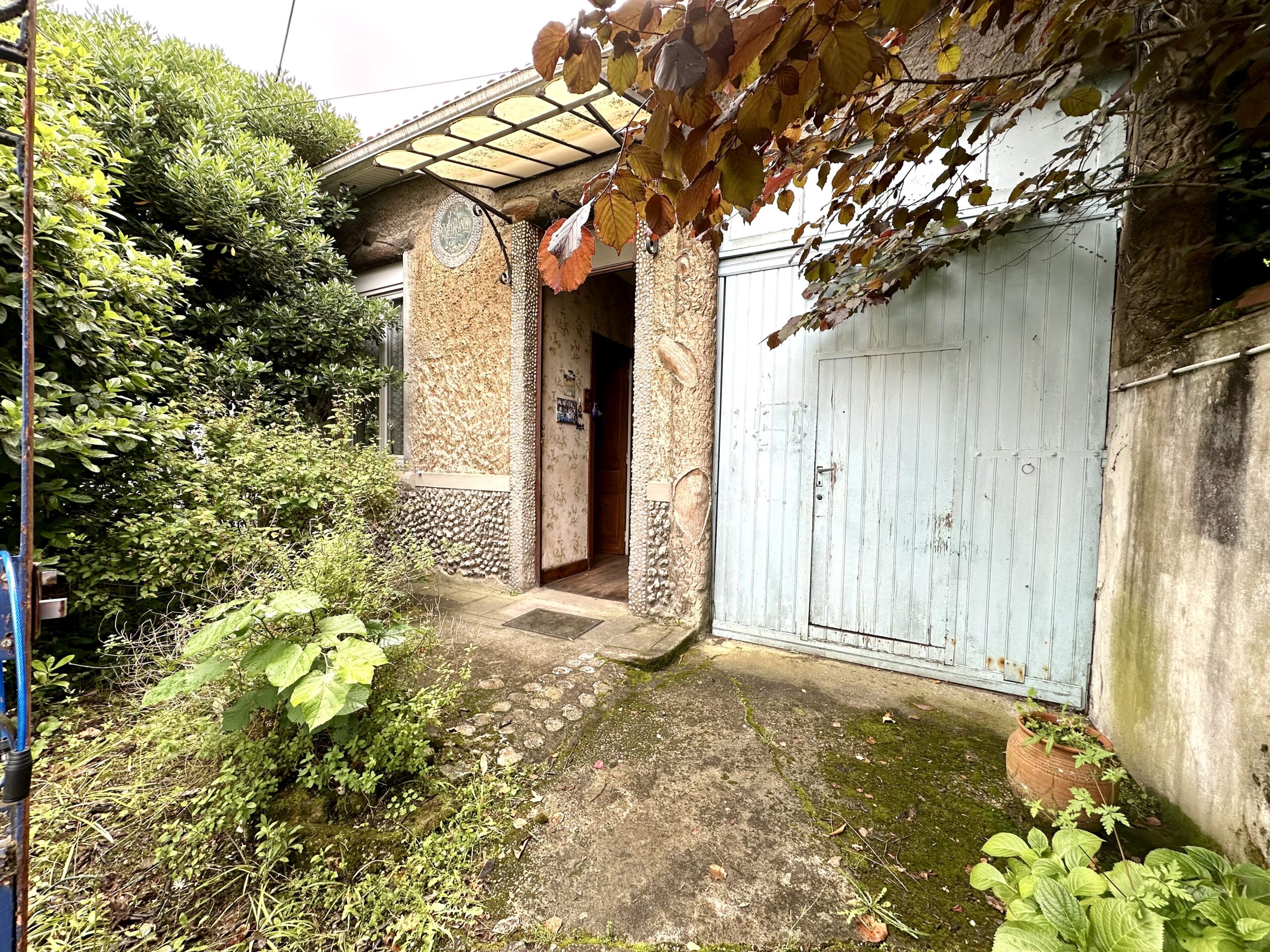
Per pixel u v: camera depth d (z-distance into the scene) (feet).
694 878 5.02
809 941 4.39
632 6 3.29
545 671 9.25
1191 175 6.12
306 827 5.31
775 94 3.31
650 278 11.47
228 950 4.32
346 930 4.50
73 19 12.26
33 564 3.38
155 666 7.13
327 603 6.52
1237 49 4.73
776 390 10.47
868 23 3.69
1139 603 6.52
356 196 16.79
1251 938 3.06
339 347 14.94
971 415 8.79
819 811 5.91
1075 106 5.47
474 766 6.57
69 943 4.27
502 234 13.84
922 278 9.07
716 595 11.28
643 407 11.69
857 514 9.75
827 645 10.11
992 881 4.22
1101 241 7.86
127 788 5.70
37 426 7.04
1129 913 3.25
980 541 8.77
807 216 9.92
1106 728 7.27
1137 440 6.82
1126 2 5.28
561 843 5.47
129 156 11.75
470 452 14.89
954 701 8.47
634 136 4.32
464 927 4.54
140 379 8.93
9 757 3.09
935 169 8.93
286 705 5.57
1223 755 4.83
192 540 8.67
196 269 13.15
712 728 7.63
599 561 17.71
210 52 16.29
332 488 11.74
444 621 11.56
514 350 13.76
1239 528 4.81
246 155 13.98
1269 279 6.39
